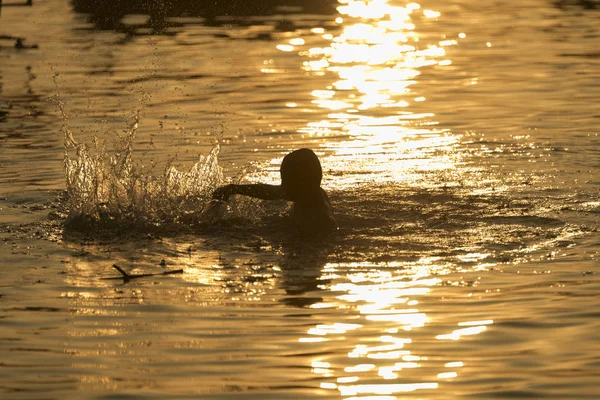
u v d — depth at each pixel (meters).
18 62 68.38
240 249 29.14
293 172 31.08
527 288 24.80
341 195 35.16
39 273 26.86
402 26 87.75
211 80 61.75
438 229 30.69
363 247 28.98
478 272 26.31
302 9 98.62
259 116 51.69
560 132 46.72
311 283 25.69
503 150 43.03
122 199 33.41
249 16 93.19
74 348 21.22
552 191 35.31
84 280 26.22
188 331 22.19
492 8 98.69
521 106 53.69
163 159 42.00
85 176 33.88
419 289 25.00
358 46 76.62
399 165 40.41
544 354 20.48
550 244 28.80
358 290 24.95
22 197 35.94
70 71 64.50
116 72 63.97
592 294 24.17
